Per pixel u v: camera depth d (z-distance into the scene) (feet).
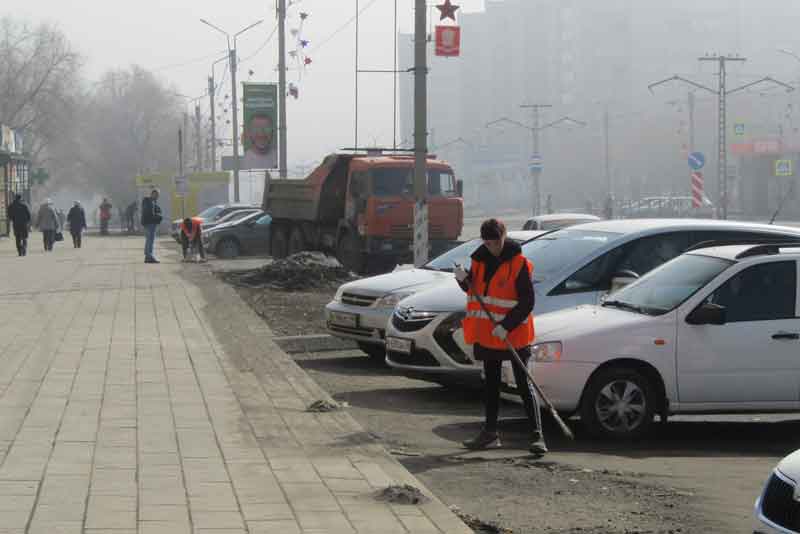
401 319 46.96
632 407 38.19
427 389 49.16
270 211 135.23
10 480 27.73
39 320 64.28
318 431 34.58
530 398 35.42
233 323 63.46
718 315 37.88
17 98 356.38
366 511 25.66
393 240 109.29
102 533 23.36
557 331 38.27
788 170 298.15
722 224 47.14
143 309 71.10
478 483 31.22
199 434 33.73
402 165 109.81
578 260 45.57
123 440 32.65
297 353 59.93
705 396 38.37
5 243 192.13
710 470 33.40
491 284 35.47
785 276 39.24
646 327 38.22
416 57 72.08
